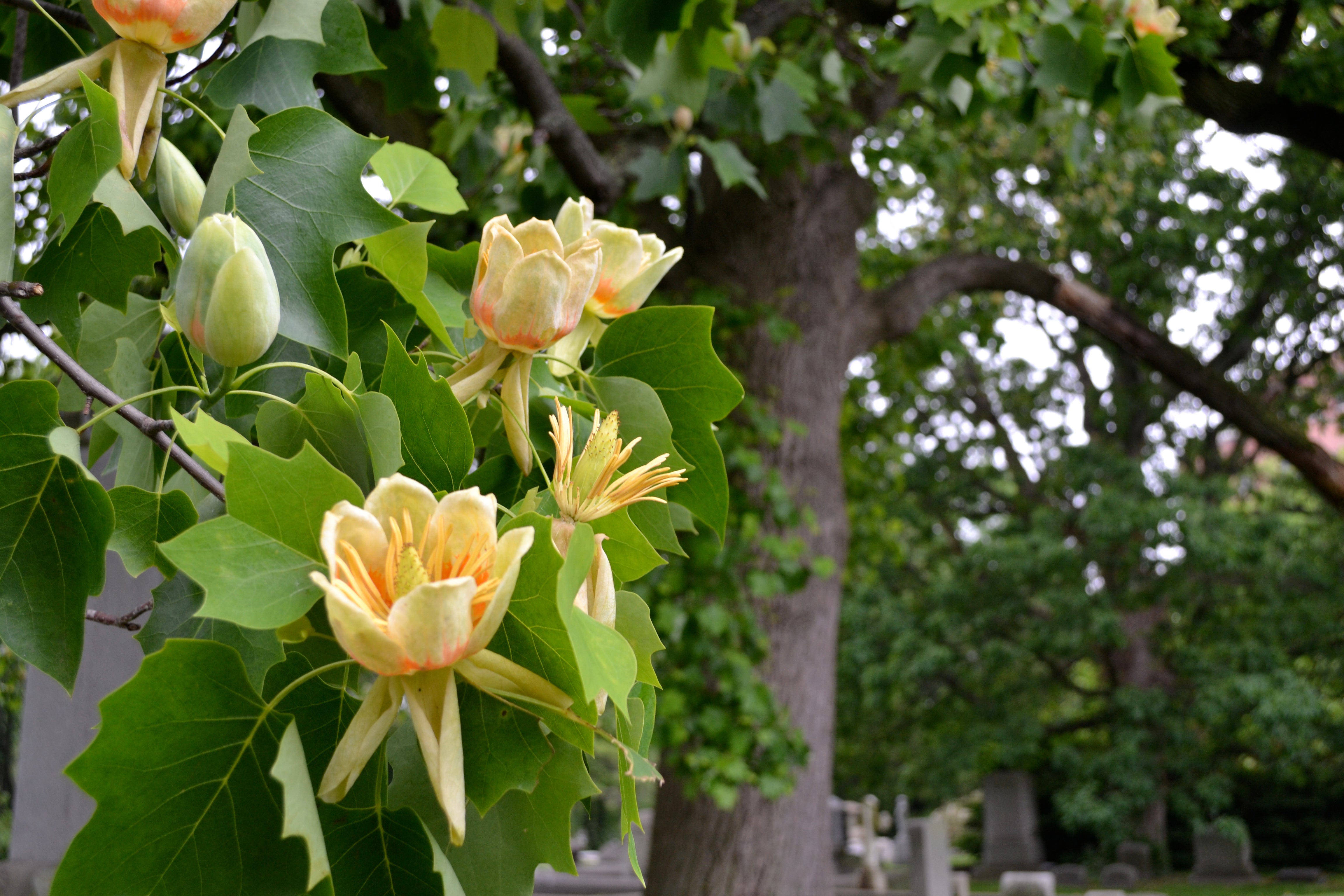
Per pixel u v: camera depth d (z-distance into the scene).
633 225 4.36
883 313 7.25
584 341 0.98
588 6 3.79
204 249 0.69
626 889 12.82
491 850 0.71
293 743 0.53
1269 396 15.17
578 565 0.57
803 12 4.78
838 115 5.37
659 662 5.30
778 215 6.43
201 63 1.11
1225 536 12.96
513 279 0.75
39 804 3.92
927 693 16.70
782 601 5.86
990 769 17.30
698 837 5.49
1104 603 14.20
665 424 0.96
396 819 0.65
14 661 4.69
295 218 0.86
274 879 0.60
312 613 0.61
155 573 3.95
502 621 0.59
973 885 15.99
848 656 15.41
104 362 1.10
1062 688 16.73
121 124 0.81
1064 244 13.20
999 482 16.56
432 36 2.30
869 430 8.82
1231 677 13.41
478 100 3.55
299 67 1.09
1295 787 17.48
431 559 0.56
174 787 0.58
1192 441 16.28
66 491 0.72
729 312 5.86
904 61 3.37
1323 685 14.88
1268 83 6.64
